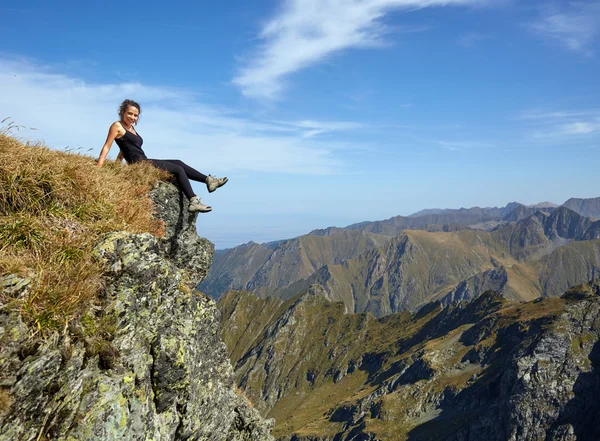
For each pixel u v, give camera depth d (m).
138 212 4.92
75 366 3.28
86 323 3.53
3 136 4.18
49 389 3.05
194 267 6.07
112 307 3.76
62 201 4.21
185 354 4.47
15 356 2.87
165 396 4.13
